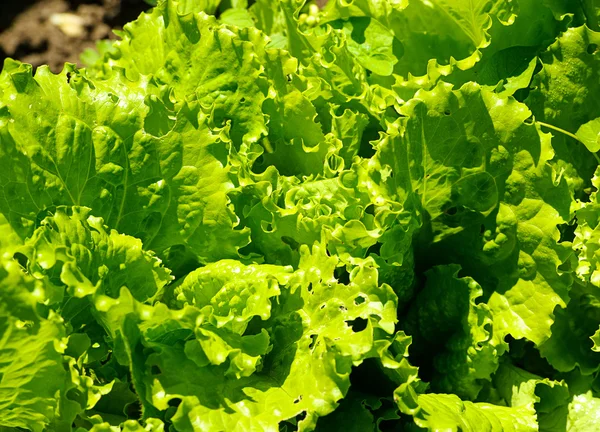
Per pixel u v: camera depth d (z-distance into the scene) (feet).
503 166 2.39
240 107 2.48
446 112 2.36
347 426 2.32
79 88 2.30
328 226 2.35
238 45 2.44
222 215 2.34
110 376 2.28
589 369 2.50
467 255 2.49
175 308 2.32
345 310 2.24
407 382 2.22
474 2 2.52
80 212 2.26
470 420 2.26
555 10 2.53
